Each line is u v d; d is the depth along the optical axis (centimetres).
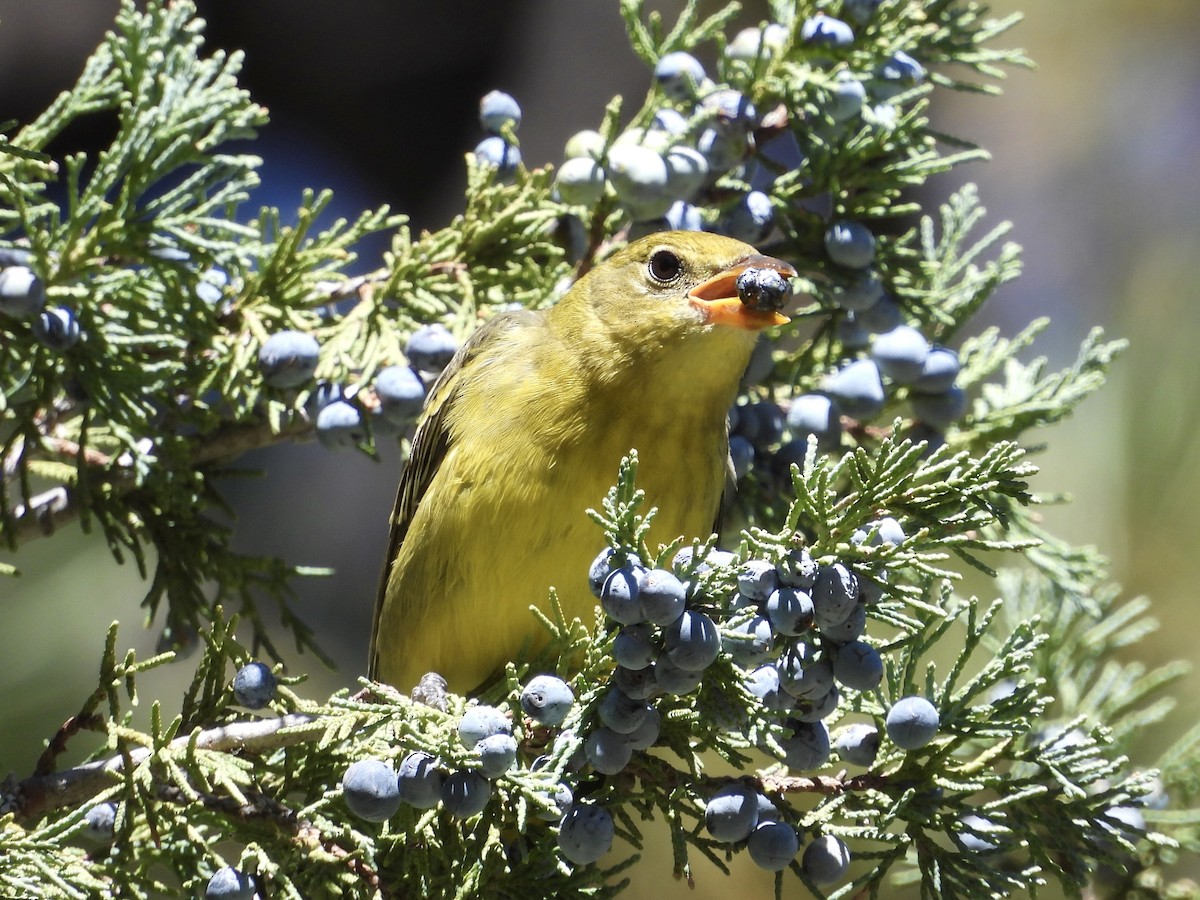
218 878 682
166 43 927
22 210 855
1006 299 1773
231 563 1001
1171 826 983
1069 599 1022
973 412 1060
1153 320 1386
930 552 750
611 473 859
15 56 2180
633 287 883
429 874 733
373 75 2367
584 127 2355
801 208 995
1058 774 730
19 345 881
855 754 744
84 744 1278
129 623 1408
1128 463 1263
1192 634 1223
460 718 686
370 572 2080
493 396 884
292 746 755
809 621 639
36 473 978
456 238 988
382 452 2109
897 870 1154
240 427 1001
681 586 632
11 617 1303
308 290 955
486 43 2391
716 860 701
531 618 868
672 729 707
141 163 893
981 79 1886
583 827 671
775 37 1007
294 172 2344
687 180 942
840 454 1028
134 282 891
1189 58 1805
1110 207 1786
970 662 1179
